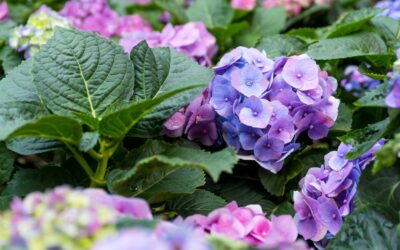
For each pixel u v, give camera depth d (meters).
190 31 1.16
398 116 0.79
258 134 0.94
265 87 0.94
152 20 1.53
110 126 0.83
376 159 0.78
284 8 1.46
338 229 0.88
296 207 0.90
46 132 0.81
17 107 0.88
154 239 0.59
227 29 1.34
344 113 1.03
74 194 0.65
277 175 0.97
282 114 0.94
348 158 0.83
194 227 0.80
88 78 0.91
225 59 0.98
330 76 1.10
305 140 1.00
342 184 0.88
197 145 0.98
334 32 1.13
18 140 0.88
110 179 0.83
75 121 0.80
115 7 1.63
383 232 0.82
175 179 0.87
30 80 0.93
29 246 0.60
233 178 1.01
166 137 0.99
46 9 1.22
